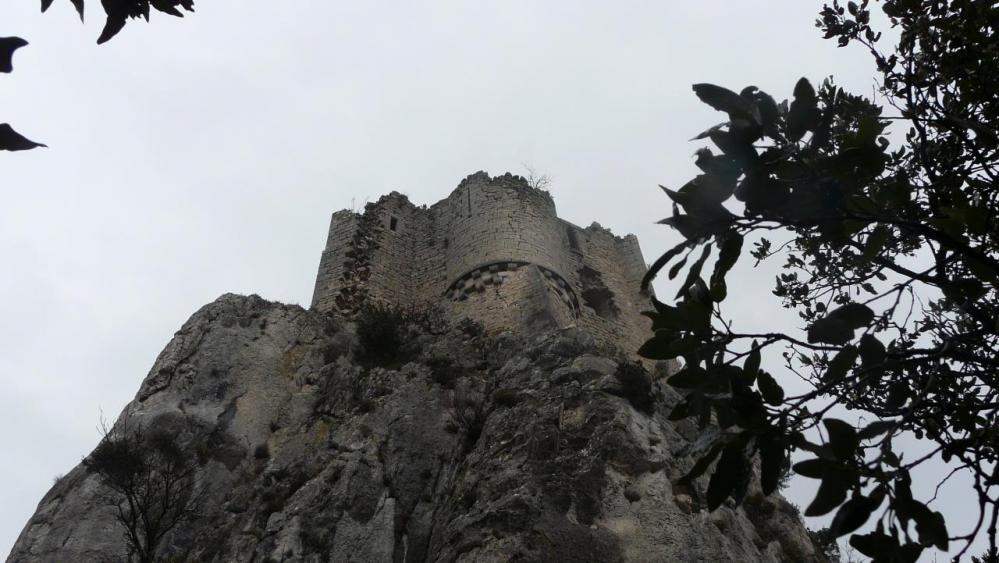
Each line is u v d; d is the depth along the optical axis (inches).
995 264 147.5
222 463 765.9
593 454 623.5
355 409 783.7
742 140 144.9
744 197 146.3
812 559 626.8
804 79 148.4
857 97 296.8
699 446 147.0
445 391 791.7
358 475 674.2
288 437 805.2
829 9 327.9
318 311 1025.5
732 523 585.9
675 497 586.9
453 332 909.8
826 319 151.9
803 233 319.0
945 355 153.5
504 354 845.8
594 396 688.4
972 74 268.8
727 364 155.4
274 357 914.1
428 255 1127.0
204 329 922.7
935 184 216.2
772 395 148.5
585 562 532.4
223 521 682.8
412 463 702.5
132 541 593.9
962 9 279.1
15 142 108.1
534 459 625.3
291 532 623.2
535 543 540.4
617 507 580.4
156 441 753.6
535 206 1085.1
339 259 1104.2
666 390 797.9
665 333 162.1
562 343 803.4
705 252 149.9
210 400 829.2
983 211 155.0
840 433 134.3
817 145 148.8
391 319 949.8
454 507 621.6
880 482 129.8
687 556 540.4
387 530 631.8
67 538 655.1
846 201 157.6
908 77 265.4
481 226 1056.8
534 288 940.6
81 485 702.5
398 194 1230.3
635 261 1261.1
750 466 142.4
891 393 159.9
